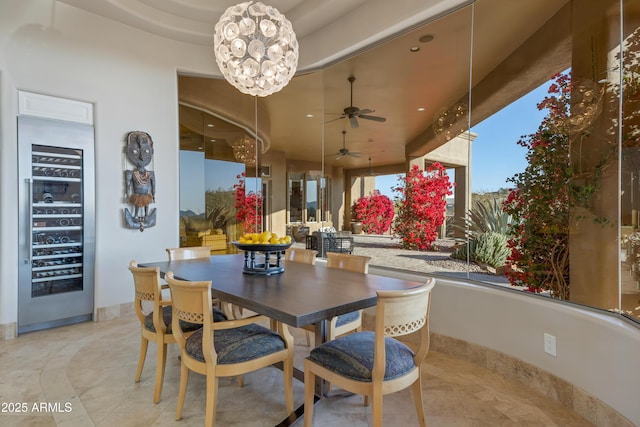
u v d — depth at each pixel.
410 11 3.00
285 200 8.29
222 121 4.91
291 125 6.23
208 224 4.82
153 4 3.68
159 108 4.04
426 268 3.22
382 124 3.62
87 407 2.03
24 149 3.14
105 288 3.63
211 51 4.36
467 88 2.89
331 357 1.69
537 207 2.41
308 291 1.85
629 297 1.91
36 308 3.24
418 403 1.79
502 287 2.61
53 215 3.33
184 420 1.91
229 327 2.02
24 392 2.20
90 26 3.53
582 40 2.15
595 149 2.08
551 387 2.18
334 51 3.72
